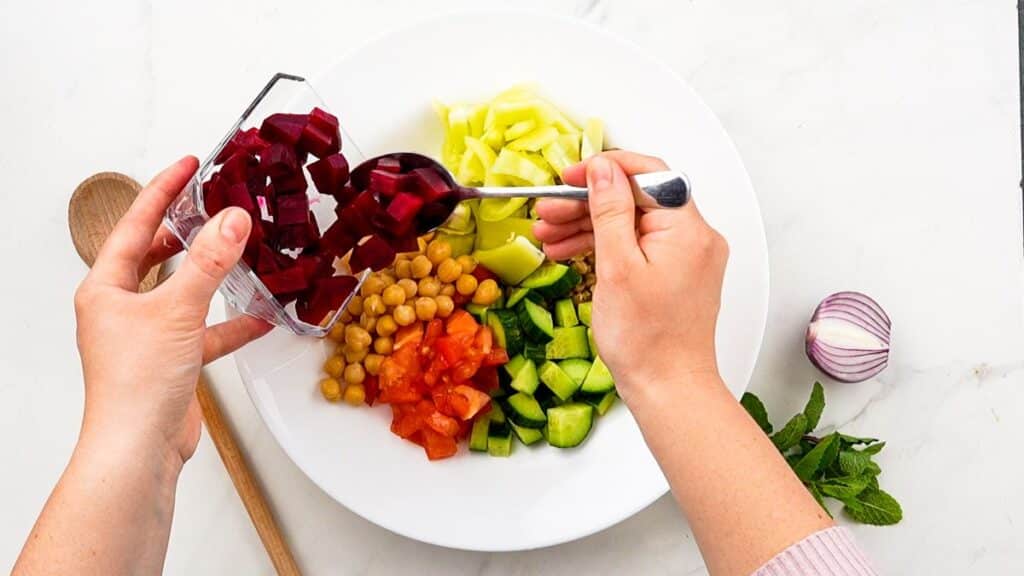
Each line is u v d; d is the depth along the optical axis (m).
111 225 1.68
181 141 1.73
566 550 1.71
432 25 1.54
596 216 1.20
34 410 1.72
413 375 1.55
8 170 1.73
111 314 1.16
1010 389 1.74
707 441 1.12
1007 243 1.75
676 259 1.17
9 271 1.73
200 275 1.13
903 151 1.75
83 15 1.75
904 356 1.75
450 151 1.62
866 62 1.76
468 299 1.62
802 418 1.61
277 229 1.30
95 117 1.74
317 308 1.40
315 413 1.54
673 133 1.57
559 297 1.62
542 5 1.75
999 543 1.72
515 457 1.59
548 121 1.56
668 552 1.70
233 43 1.74
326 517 1.70
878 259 1.75
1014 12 1.75
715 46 1.75
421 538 1.53
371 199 1.34
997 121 1.76
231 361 1.69
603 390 1.56
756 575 1.05
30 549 1.10
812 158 1.75
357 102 1.56
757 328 1.54
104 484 1.12
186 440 1.27
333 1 1.74
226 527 1.71
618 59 1.56
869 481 1.63
